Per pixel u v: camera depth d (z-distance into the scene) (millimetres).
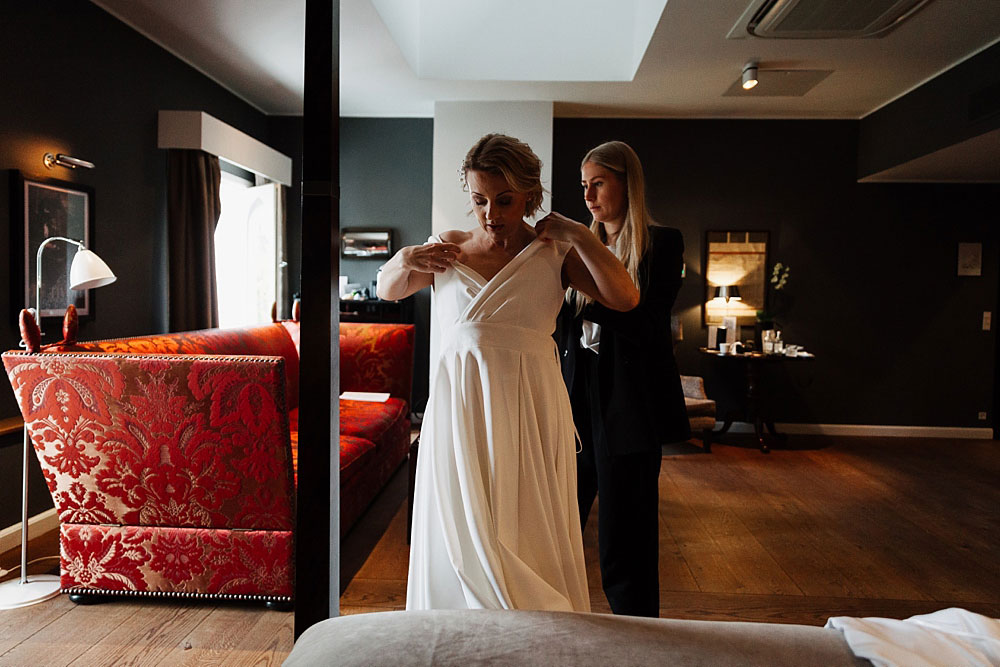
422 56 5125
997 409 6059
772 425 5672
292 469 2293
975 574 2859
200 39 4477
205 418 2236
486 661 659
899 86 5129
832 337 6121
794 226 6094
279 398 2205
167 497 2309
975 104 4344
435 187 5707
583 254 1383
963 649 681
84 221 3717
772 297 6129
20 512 3174
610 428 1785
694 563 2959
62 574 2371
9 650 2062
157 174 4512
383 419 3875
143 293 4355
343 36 4379
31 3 3340
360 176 6309
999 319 6059
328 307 1226
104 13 3932
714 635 711
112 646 2096
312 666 656
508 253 1465
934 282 6070
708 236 6098
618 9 5031
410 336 4691
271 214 5914
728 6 3787
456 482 1341
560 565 1352
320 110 1221
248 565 2320
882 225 6070
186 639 2146
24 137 3309
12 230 3209
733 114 5988
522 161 1331
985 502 3973
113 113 4023
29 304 3309
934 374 6102
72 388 2242
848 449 5500
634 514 1808
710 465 4895
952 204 6035
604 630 715
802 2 3668
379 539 3193
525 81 5129
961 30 4043
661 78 5020
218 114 5355
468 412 1342
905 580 2785
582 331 1938
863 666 665
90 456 2287
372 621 747
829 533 3389
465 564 1299
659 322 1825
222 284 5824
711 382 6148
